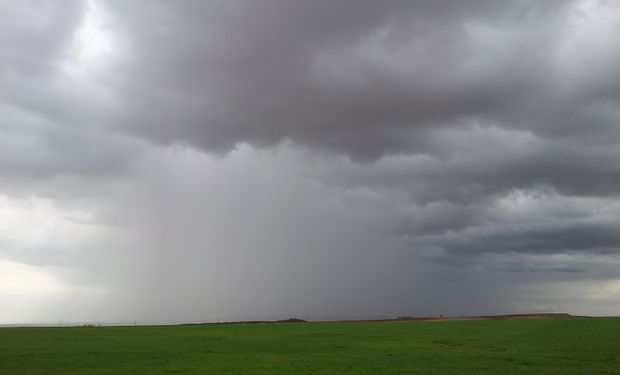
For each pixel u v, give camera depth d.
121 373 43.47
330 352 59.94
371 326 118.50
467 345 67.50
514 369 45.06
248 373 43.22
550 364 47.91
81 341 75.56
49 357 54.94
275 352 60.19
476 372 43.56
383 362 50.12
